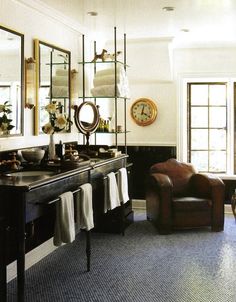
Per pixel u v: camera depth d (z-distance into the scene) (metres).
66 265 3.79
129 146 6.30
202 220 4.86
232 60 5.93
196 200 4.84
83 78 4.84
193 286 3.27
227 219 5.55
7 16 3.46
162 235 4.76
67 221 3.01
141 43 5.61
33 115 3.92
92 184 3.79
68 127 4.67
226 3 3.88
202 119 6.26
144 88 6.20
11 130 3.52
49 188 2.90
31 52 3.87
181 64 6.05
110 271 3.62
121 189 4.50
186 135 6.25
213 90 6.20
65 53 4.58
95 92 4.81
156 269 3.66
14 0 3.54
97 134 5.65
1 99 3.39
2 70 3.39
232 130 6.12
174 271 3.60
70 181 3.27
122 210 4.77
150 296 3.09
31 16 3.85
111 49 5.77
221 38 5.55
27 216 2.63
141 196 6.29
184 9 4.11
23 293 2.64
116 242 4.50
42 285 3.31
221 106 6.20
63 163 3.41
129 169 5.72
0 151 3.34
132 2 3.86
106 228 4.86
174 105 6.13
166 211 4.79
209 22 4.65
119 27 4.90
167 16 4.38
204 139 6.26
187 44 5.91
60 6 4.00
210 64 5.98
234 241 4.50
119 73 4.80
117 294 3.13
